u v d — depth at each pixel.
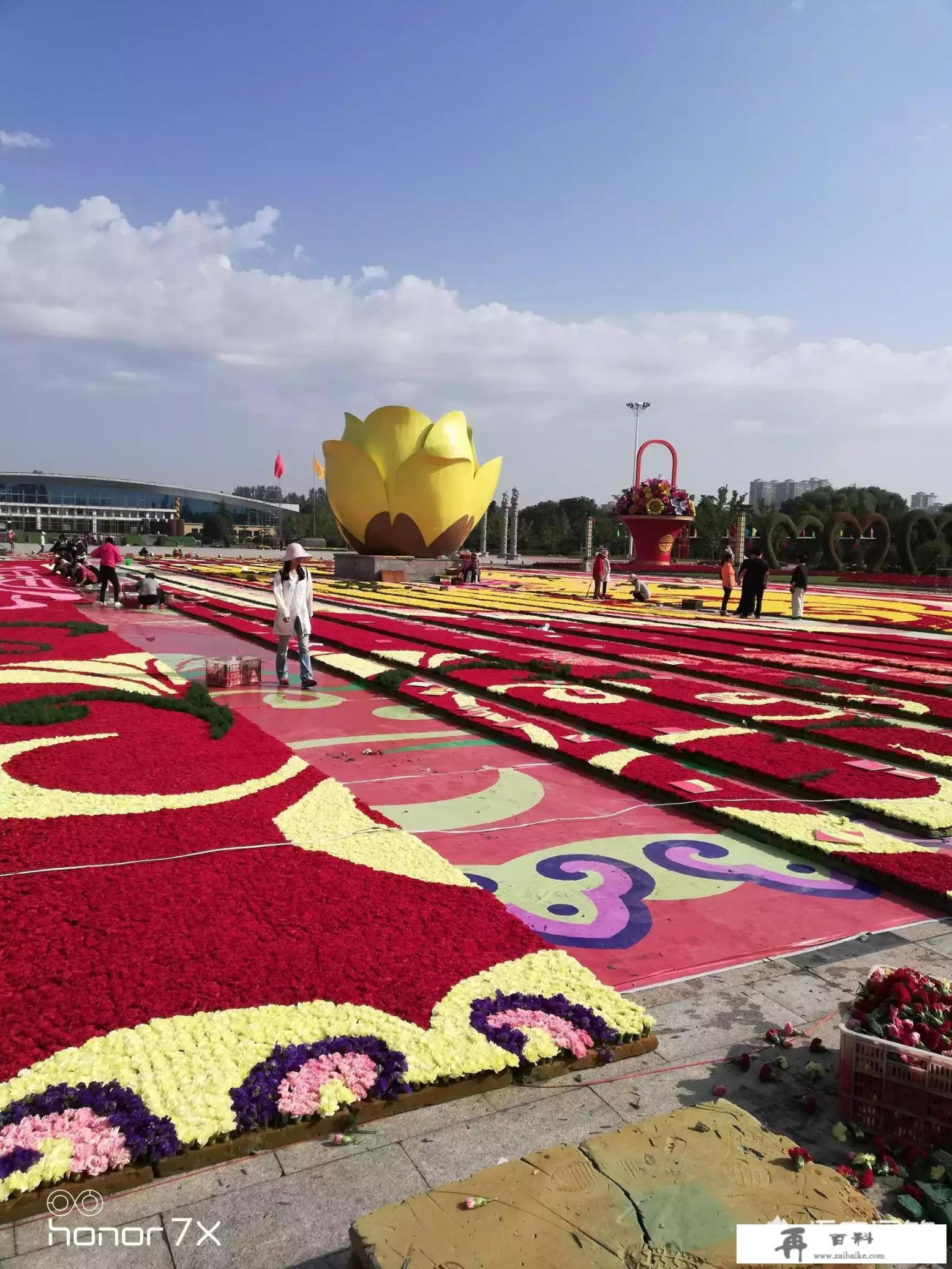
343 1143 3.24
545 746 8.98
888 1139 3.27
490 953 4.55
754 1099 3.56
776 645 18.09
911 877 5.75
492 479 41.44
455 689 12.34
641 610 26.73
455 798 7.49
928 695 12.65
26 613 20.17
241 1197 2.96
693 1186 2.66
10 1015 3.79
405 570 39.47
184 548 81.00
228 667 12.27
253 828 6.20
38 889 5.03
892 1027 3.33
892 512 100.06
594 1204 2.57
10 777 7.15
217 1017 3.80
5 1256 2.69
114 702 10.31
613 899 5.56
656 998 4.40
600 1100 3.54
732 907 5.50
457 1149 3.22
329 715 10.70
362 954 4.43
